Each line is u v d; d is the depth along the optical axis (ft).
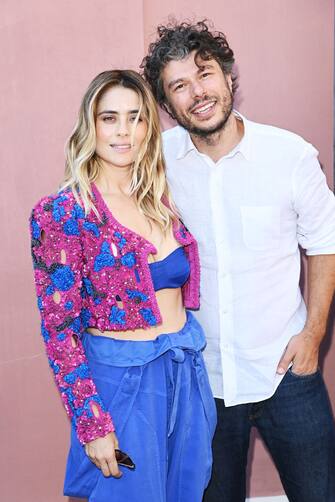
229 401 7.08
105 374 6.13
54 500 9.12
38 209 5.95
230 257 6.91
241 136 6.95
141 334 6.22
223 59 6.81
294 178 6.76
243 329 6.98
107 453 5.88
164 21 8.50
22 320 8.80
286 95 8.77
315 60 8.75
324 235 6.92
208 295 7.02
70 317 5.91
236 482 7.39
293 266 7.04
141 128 6.38
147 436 6.08
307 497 7.16
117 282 6.07
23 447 8.99
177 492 6.51
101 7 8.38
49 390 8.94
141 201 6.48
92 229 6.02
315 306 7.00
